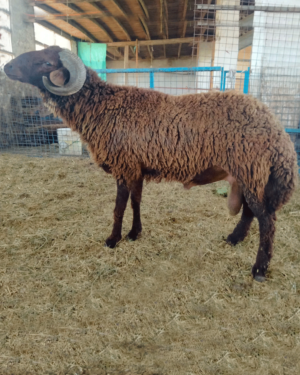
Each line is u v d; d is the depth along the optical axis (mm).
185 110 2520
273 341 1886
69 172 5527
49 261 2766
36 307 2180
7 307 2176
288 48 5703
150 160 2621
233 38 6934
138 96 2729
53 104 2939
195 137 2434
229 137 2340
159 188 4691
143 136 2559
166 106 2600
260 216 2402
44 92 2955
